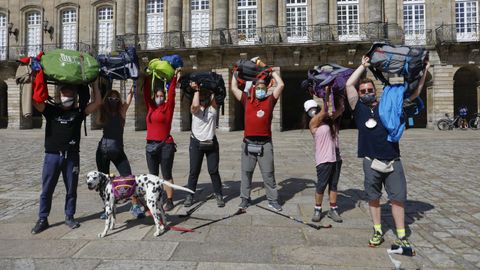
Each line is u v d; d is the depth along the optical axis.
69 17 38.12
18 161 13.25
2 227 5.52
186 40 33.53
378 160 4.42
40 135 27.55
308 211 6.33
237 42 32.22
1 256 4.38
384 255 4.32
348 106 5.30
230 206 6.65
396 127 4.28
